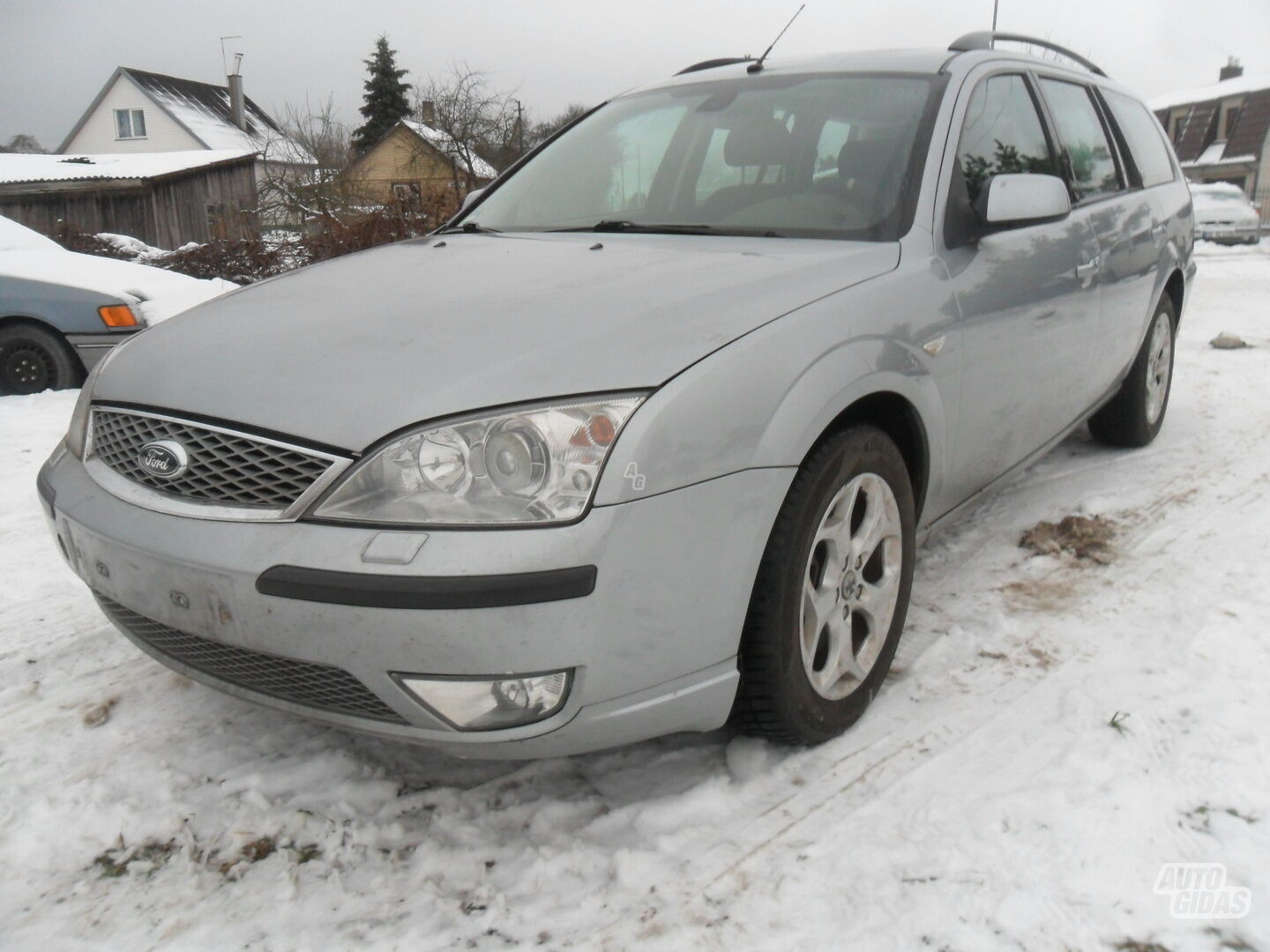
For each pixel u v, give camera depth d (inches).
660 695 74.9
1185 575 123.2
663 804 82.4
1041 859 75.0
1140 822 78.6
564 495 68.6
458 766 89.7
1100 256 135.9
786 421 77.9
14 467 183.2
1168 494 153.2
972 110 115.6
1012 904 70.8
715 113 123.6
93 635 116.2
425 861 77.5
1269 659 102.0
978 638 109.5
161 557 74.2
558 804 83.9
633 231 111.7
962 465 108.3
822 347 82.4
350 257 114.1
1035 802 81.3
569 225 118.8
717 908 71.7
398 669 68.9
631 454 69.6
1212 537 134.8
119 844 80.3
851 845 77.3
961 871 74.2
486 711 70.4
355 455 70.0
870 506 92.0
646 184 120.1
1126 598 118.1
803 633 85.2
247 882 75.8
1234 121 1565.0
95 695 102.7
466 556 66.7
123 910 73.5
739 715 84.9
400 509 68.9
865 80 119.4
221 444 75.0
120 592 79.4
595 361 73.0
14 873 77.4
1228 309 356.8
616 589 69.4
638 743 92.0
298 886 75.4
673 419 71.4
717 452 73.6
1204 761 85.9
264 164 888.3
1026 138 128.3
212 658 79.3
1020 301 112.3
